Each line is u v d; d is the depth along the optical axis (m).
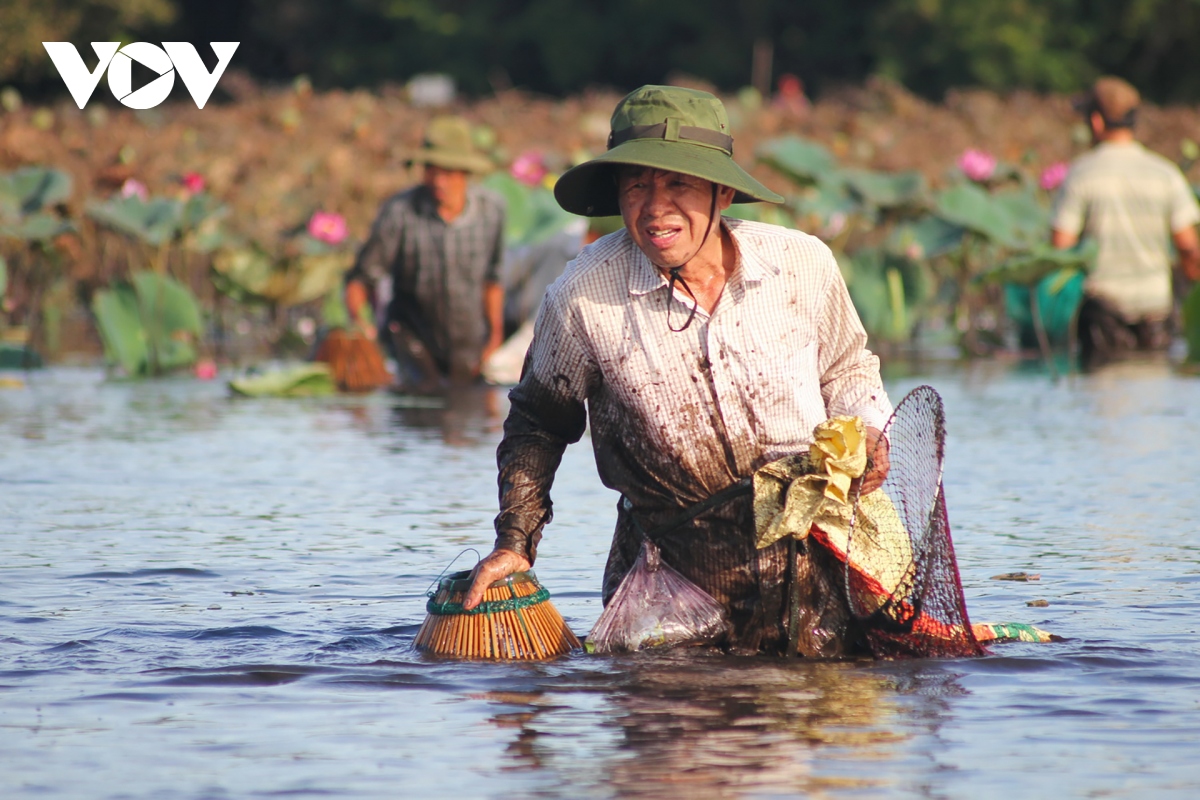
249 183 36.66
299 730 7.04
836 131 45.69
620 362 8.69
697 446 8.72
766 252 8.67
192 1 95.12
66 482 15.05
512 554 8.79
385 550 11.67
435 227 24.36
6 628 9.08
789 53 88.81
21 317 32.97
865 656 8.63
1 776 6.39
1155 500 13.65
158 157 37.97
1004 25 79.06
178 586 10.36
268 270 29.25
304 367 23.61
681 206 8.31
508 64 93.69
